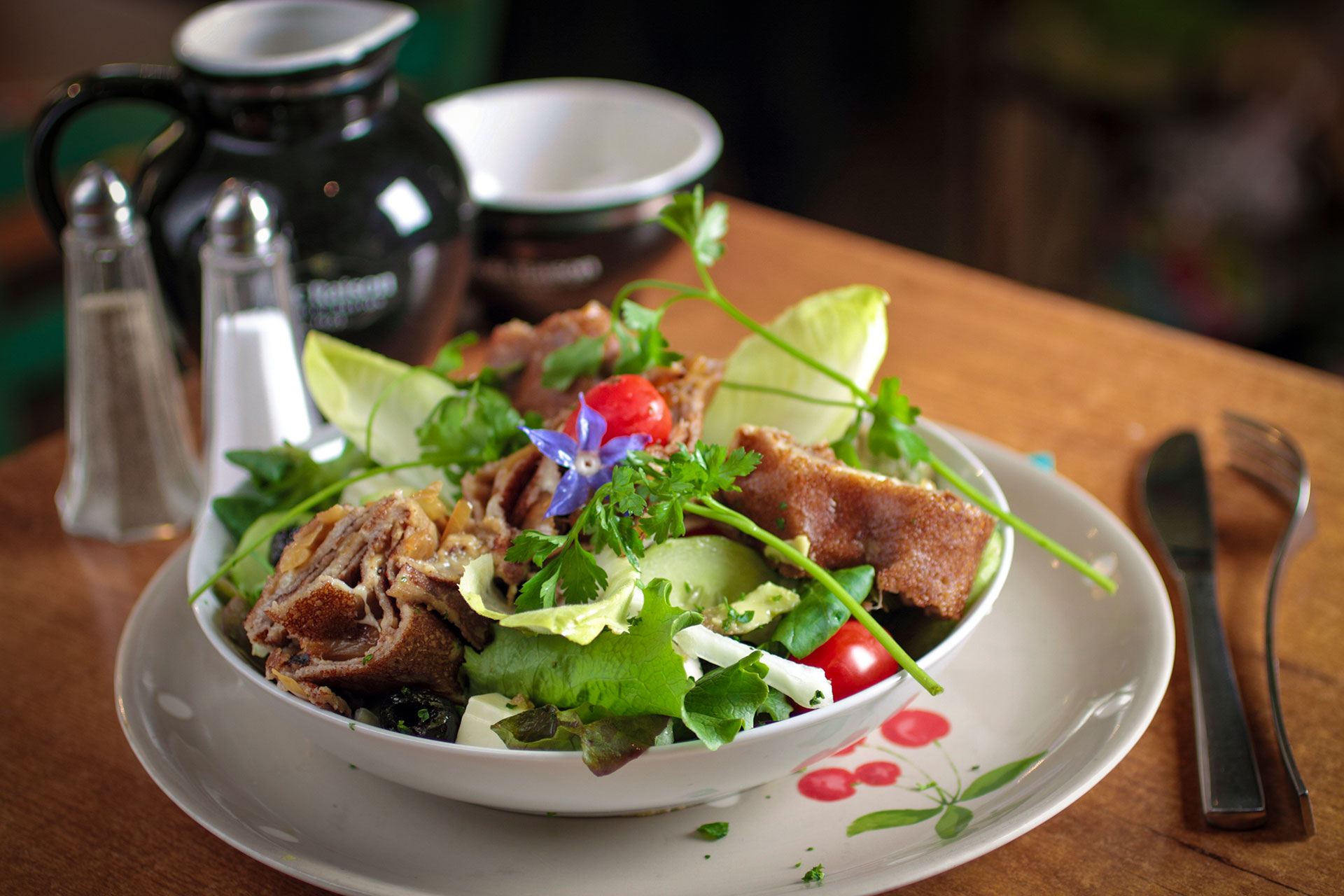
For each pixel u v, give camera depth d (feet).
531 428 1.37
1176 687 1.39
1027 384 1.81
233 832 1.24
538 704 1.21
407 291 1.76
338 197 1.70
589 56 3.95
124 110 2.77
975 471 1.42
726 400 1.44
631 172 2.11
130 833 1.30
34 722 1.40
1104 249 3.67
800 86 3.81
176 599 1.47
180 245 1.70
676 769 1.18
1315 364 3.41
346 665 1.24
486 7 3.19
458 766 1.19
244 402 1.63
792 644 1.25
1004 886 1.23
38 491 1.72
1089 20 3.42
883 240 3.96
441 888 1.21
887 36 3.65
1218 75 3.33
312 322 1.74
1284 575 1.50
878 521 1.31
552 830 1.27
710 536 1.31
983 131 3.71
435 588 1.24
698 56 3.87
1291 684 1.39
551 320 1.52
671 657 1.17
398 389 1.47
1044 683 1.37
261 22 1.80
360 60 1.70
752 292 2.01
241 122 1.69
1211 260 3.49
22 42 2.95
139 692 1.37
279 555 1.39
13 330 2.82
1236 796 1.27
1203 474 1.60
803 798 1.29
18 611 1.54
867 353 1.44
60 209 1.73
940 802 1.28
